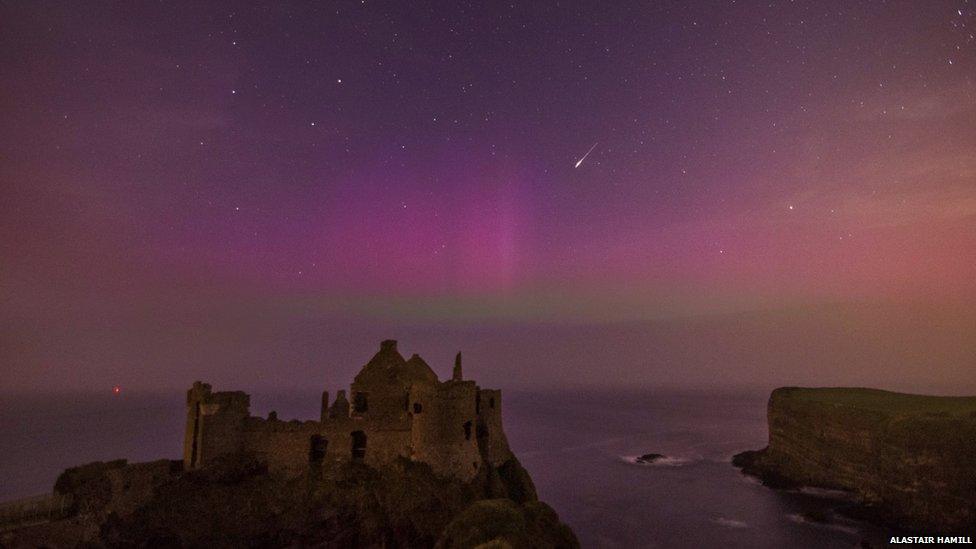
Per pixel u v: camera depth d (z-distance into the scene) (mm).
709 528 75375
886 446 83500
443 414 46562
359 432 46281
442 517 41219
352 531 39625
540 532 36938
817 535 72625
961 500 71438
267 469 43031
